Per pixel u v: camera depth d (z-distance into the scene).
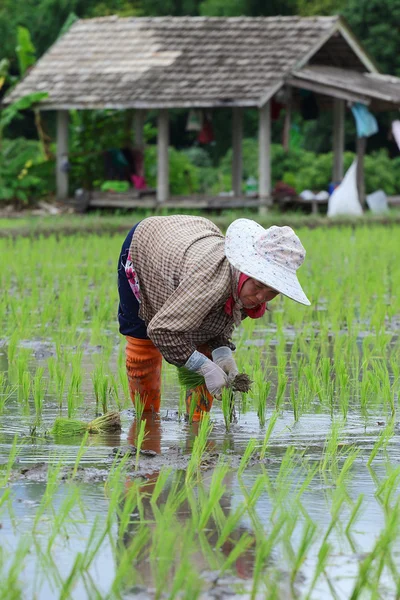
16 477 5.96
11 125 52.97
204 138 35.84
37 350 10.85
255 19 34.53
